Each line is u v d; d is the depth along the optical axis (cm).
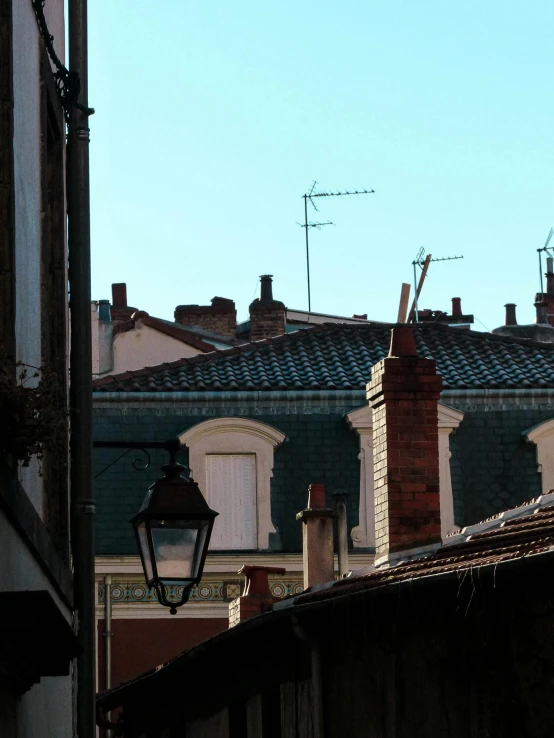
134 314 7719
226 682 3828
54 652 1762
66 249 2672
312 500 4378
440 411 5506
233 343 8362
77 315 2259
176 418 5512
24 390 1717
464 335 6066
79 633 2194
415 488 3438
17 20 2053
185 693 4312
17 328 1989
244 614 4453
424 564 2548
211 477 5469
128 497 5378
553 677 2002
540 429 5512
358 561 5381
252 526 5441
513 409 5591
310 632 2822
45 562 2153
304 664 3053
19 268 2031
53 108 2548
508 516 2858
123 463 5422
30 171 2203
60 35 2842
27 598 1559
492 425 5559
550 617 2005
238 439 5484
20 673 1762
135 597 5312
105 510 5350
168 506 2536
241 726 3756
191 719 4247
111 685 5247
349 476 5484
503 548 2203
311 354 5888
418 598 2277
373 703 2605
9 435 1700
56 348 2603
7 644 1619
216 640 3403
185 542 2536
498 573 1961
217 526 5438
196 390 5562
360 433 5516
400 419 3466
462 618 2239
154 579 2523
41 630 1622
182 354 7694
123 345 7675
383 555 3428
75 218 2289
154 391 5538
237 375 5700
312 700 2906
